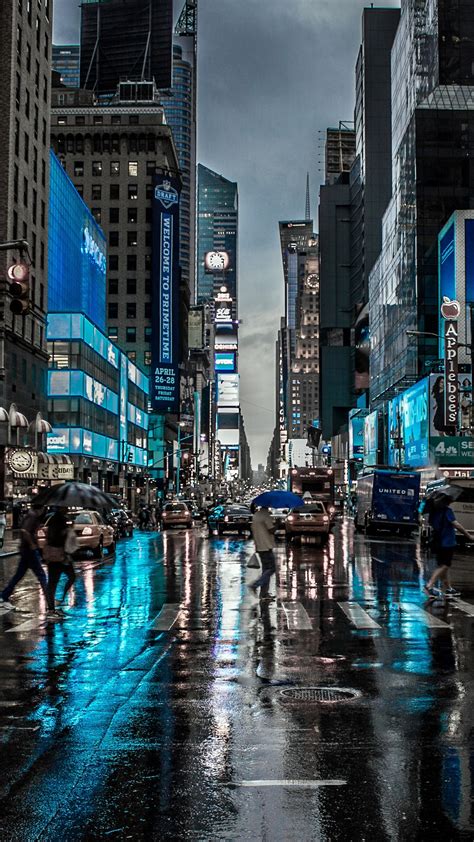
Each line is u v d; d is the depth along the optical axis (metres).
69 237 87.19
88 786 5.67
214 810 5.22
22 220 56.84
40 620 14.12
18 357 55.56
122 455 90.00
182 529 62.66
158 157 132.50
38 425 56.53
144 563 27.03
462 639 11.95
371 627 13.09
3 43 54.41
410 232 97.81
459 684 8.91
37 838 4.79
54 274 79.88
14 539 43.56
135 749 6.55
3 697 8.39
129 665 10.09
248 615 14.65
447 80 99.69
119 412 94.88
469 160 96.88
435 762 6.19
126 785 5.69
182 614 14.81
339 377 175.00
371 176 156.75
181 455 156.12
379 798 5.43
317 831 4.88
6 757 6.34
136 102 134.88
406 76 105.31
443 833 4.85
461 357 72.31
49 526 15.06
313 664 10.07
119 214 132.12
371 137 157.00
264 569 16.56
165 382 126.06
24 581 21.75
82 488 15.34
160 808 5.26
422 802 5.35
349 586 19.50
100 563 27.06
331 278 179.62
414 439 80.19
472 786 5.65
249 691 8.61
